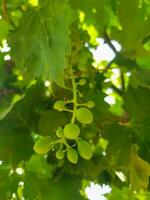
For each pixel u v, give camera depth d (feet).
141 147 0.76
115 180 0.81
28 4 0.74
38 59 0.64
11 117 0.78
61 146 0.63
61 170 0.80
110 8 0.92
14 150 0.78
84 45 0.74
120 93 0.84
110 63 0.79
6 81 0.94
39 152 0.62
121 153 0.77
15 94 0.94
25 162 0.80
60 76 0.61
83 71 0.75
